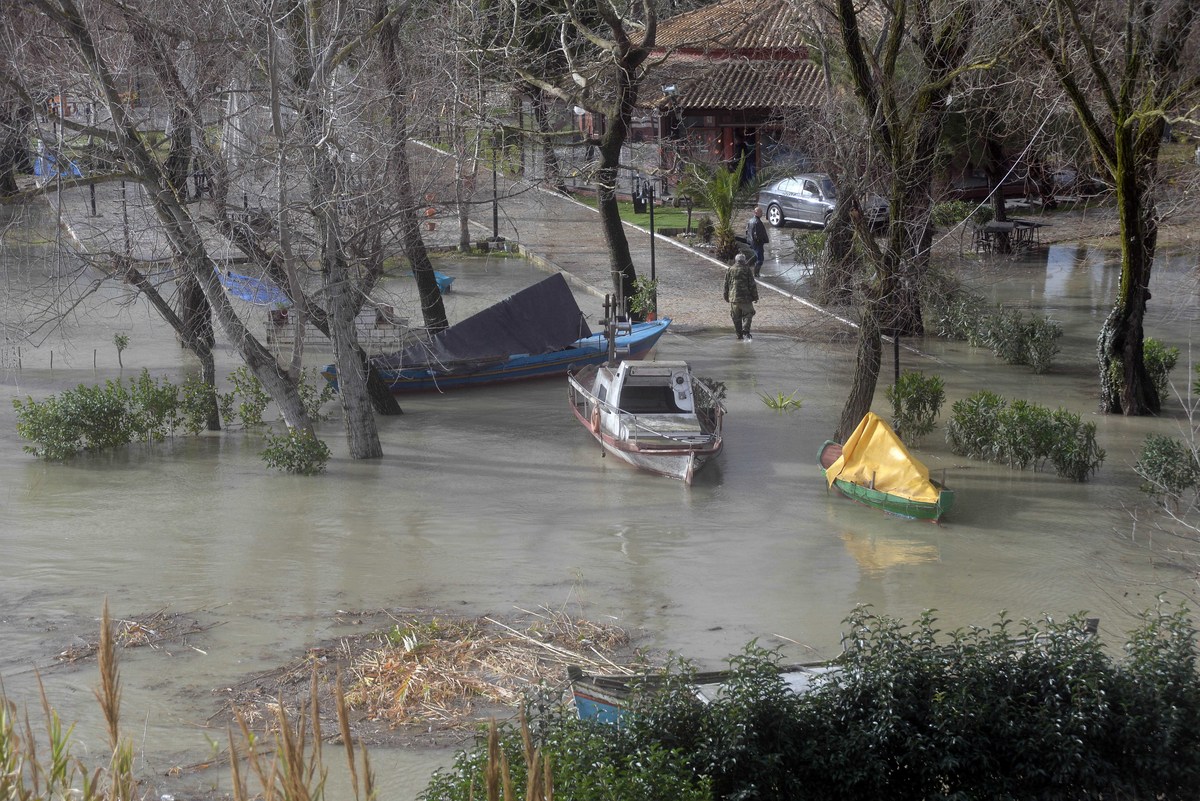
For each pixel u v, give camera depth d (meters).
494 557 13.69
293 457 17.25
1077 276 33.97
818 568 13.30
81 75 16.58
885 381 23.28
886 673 7.23
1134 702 7.05
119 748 3.61
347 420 18.16
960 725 6.94
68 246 19.38
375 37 18.78
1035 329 24.56
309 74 17.08
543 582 12.87
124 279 18.17
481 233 42.00
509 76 31.56
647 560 13.60
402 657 10.64
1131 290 19.75
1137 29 17.45
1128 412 20.22
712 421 18.75
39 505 15.59
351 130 16.81
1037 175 39.34
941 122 20.55
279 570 13.18
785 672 8.23
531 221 44.47
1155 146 18.94
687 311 30.55
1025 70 20.28
